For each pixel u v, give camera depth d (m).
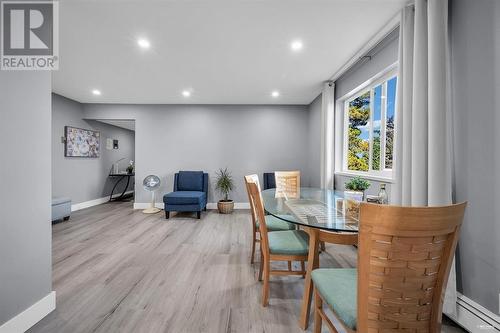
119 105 5.19
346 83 3.44
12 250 1.35
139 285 1.95
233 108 5.28
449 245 0.83
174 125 5.24
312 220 1.39
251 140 5.29
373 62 2.74
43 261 1.54
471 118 1.46
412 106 1.81
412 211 0.75
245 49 2.69
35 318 1.47
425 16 1.70
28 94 1.45
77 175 5.03
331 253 2.65
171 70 3.31
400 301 0.84
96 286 1.93
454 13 1.56
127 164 6.95
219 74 3.45
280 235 1.84
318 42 2.54
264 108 5.29
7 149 1.32
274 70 3.30
